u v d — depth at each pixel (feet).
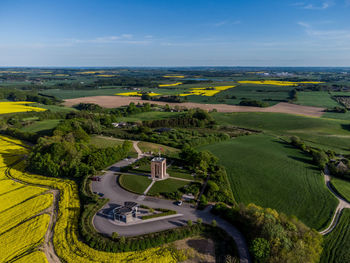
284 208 209.87
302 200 221.87
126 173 268.41
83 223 178.81
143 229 175.01
